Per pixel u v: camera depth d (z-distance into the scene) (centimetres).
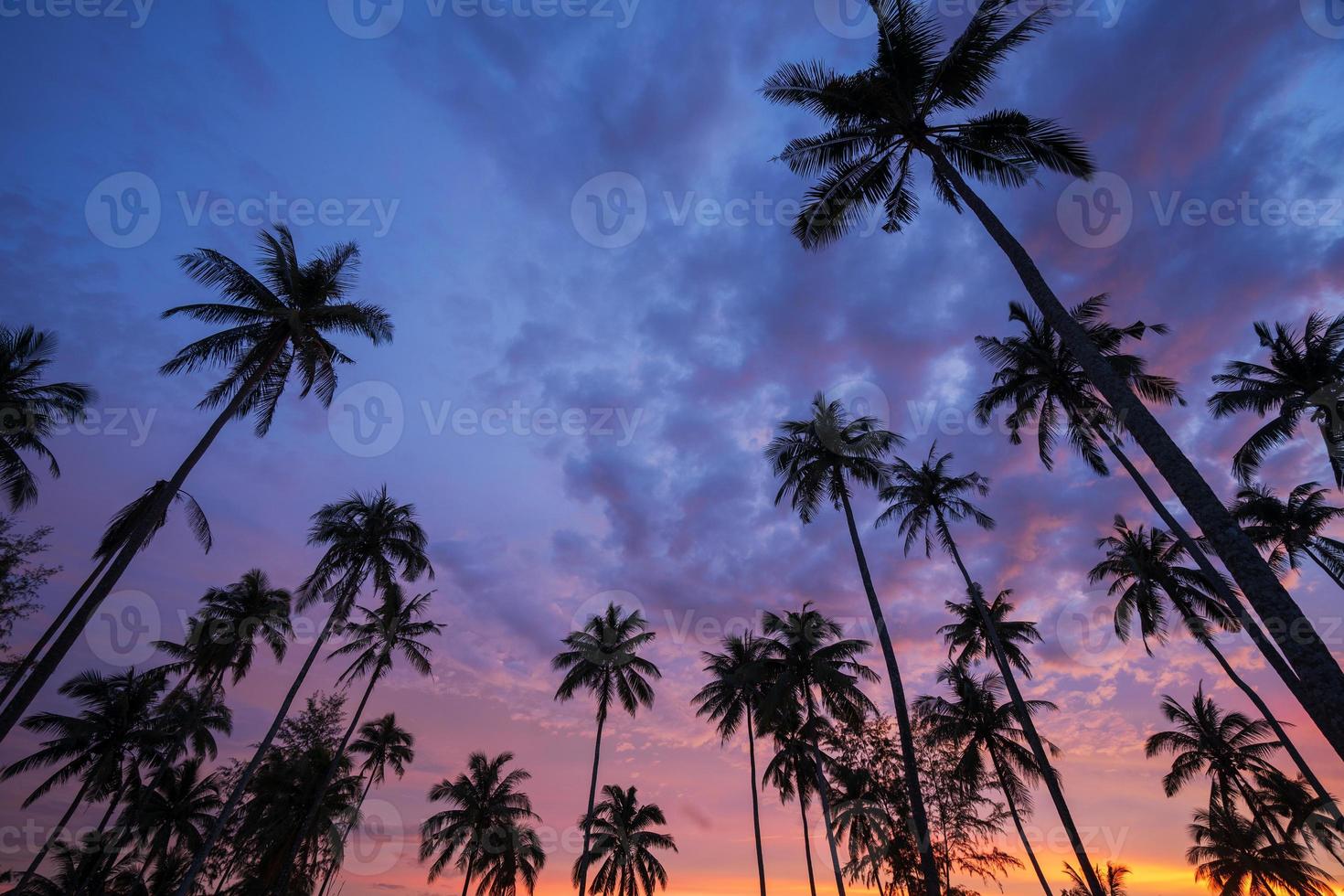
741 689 3762
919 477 3062
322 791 3200
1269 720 2650
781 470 2755
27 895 3331
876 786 3544
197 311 2086
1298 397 2489
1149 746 3488
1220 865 3222
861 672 3106
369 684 3500
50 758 3284
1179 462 910
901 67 1451
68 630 1496
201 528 1984
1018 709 2489
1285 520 2839
